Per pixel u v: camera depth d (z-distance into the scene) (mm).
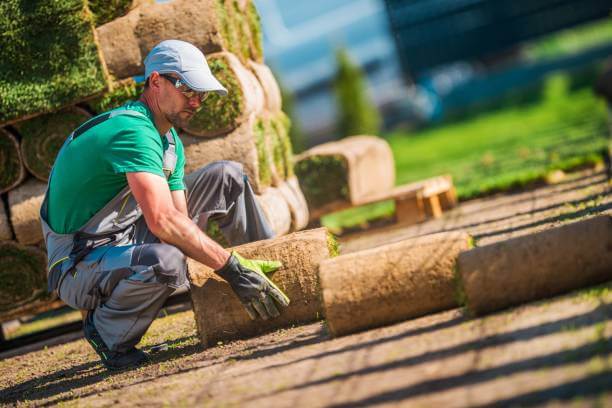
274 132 10211
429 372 4348
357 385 4402
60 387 6418
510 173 15820
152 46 8797
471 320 5293
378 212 16141
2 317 9039
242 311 6574
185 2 8836
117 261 6375
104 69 8531
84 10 8477
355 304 5699
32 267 8961
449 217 12617
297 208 10352
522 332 4691
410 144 35906
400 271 5703
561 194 11273
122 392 5562
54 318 12242
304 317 6594
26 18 8438
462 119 43125
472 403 3732
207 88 6527
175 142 7074
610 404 3385
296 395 4473
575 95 38375
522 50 54062
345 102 39875
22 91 8500
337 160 12828
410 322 5699
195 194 7586
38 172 8758
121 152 6344
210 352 6348
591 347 4117
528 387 3787
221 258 6336
